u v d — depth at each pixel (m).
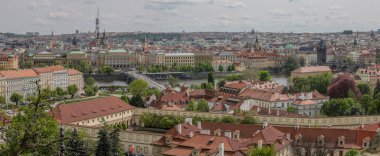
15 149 86.88
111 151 178.12
